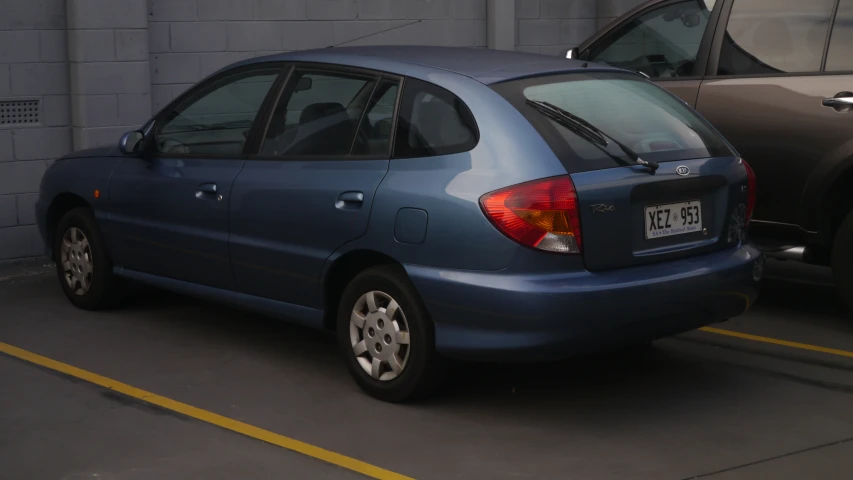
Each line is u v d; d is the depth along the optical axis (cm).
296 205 541
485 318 469
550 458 457
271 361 594
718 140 548
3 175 838
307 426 494
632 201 484
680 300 489
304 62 574
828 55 659
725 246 528
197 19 927
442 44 1088
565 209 462
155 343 628
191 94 628
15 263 850
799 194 664
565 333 461
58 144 864
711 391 547
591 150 484
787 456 459
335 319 553
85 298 693
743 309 534
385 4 1038
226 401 528
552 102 504
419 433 486
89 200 671
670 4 745
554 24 1170
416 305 498
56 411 512
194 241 602
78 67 851
